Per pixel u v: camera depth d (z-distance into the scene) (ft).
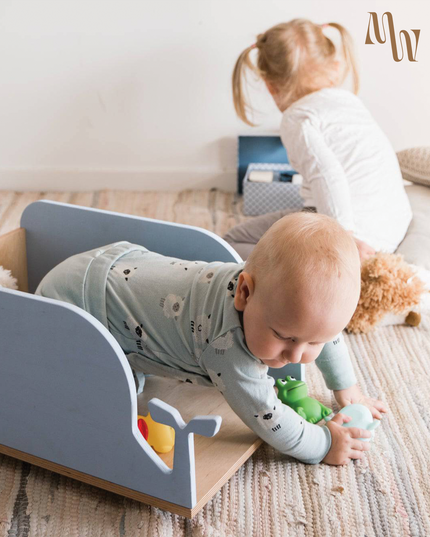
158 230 3.77
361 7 6.16
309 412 3.42
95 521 2.94
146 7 6.24
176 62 6.47
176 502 2.84
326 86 5.34
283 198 6.41
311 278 2.60
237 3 6.20
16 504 3.03
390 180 5.17
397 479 3.18
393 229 5.04
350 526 2.90
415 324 4.56
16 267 4.21
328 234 2.70
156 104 6.67
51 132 6.80
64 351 2.83
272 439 3.05
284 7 6.21
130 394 2.74
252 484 3.14
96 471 3.01
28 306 2.83
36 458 3.18
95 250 3.53
